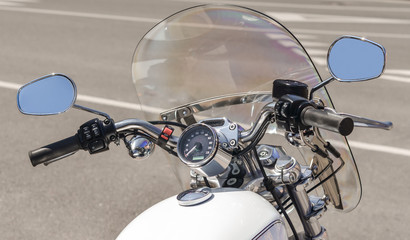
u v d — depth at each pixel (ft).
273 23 7.58
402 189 16.25
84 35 36.63
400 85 26.68
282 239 6.15
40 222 15.08
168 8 46.09
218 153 6.41
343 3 51.03
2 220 15.17
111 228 14.78
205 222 5.90
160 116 7.85
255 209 6.11
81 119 21.97
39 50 33.01
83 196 16.30
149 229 6.00
